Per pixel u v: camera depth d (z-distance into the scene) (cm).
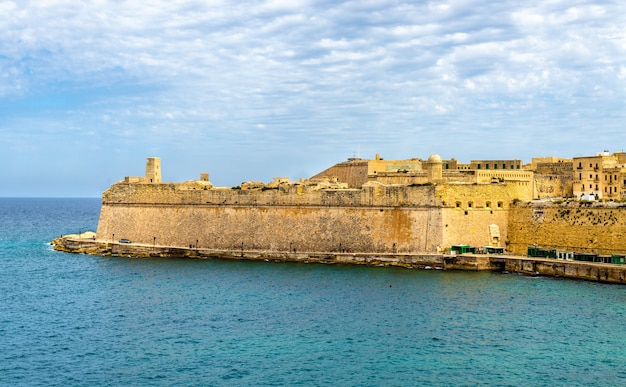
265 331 7688
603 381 6122
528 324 7794
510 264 10756
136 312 8681
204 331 7719
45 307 9075
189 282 10588
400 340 7300
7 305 9219
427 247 11475
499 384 6075
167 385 6109
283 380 6200
